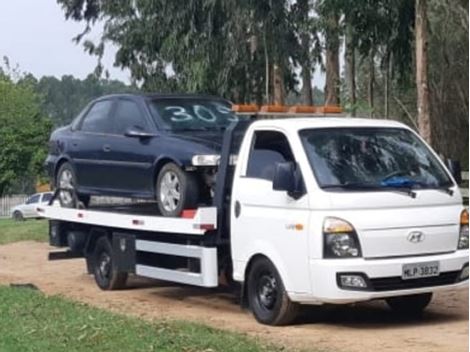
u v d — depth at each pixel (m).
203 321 10.62
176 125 12.16
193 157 11.26
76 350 8.70
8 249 21.20
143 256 12.74
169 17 30.05
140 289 13.77
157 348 8.62
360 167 10.00
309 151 10.03
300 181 9.87
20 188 58.78
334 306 11.36
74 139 13.97
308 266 9.62
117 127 12.98
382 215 9.63
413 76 26.38
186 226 11.30
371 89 30.52
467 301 11.82
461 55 33.09
